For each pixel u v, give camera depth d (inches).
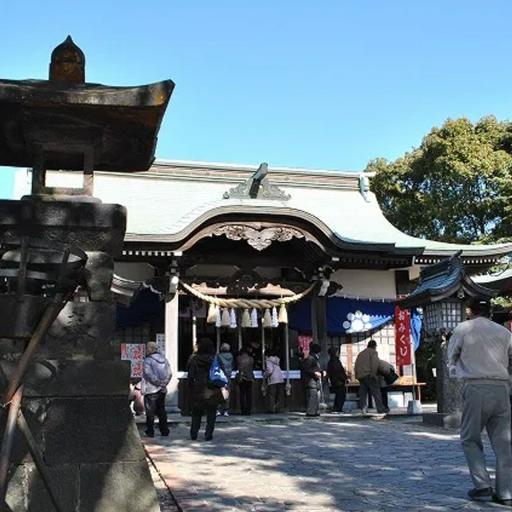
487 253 695.7
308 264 668.1
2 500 120.3
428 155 986.1
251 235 603.5
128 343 665.6
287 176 841.5
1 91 169.5
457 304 478.6
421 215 1012.5
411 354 681.6
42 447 165.0
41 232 180.5
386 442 404.8
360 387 626.8
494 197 928.3
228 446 393.1
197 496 247.9
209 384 422.9
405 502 234.7
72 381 171.0
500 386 234.8
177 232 581.6
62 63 190.1
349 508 226.4
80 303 178.7
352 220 795.4
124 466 170.2
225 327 677.9
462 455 344.8
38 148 188.7
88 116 184.2
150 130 192.7
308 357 598.5
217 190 786.2
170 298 615.2
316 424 537.6
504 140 980.6
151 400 447.2
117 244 185.6
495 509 222.2
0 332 163.0
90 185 190.2
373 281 732.7
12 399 130.5
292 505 232.1
